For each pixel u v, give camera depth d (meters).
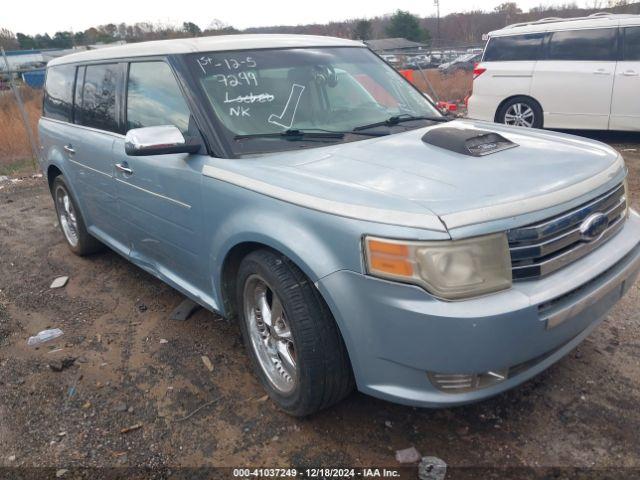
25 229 6.31
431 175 2.44
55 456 2.69
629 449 2.51
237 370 3.29
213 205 2.90
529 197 2.25
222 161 2.89
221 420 2.86
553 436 2.61
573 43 8.40
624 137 9.09
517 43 8.94
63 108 4.84
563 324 2.31
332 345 2.47
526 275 2.21
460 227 2.08
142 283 4.58
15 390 3.22
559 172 2.52
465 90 15.80
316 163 2.72
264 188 2.59
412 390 2.27
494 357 2.14
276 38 3.66
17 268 5.11
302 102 3.28
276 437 2.72
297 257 2.39
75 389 3.20
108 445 2.74
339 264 2.27
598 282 2.46
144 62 3.59
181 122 3.18
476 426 2.71
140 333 3.78
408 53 12.59
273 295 2.74
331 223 2.28
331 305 2.32
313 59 3.55
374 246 2.15
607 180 2.58
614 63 8.05
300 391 2.59
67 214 5.23
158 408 2.99
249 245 2.77
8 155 11.20
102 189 4.15
